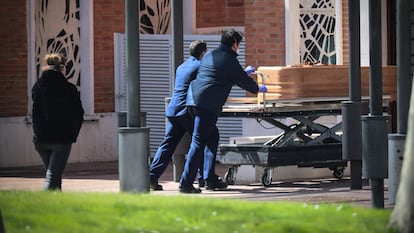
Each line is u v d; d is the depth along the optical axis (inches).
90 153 2412.6
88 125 2407.7
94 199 1373.0
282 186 1868.8
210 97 1749.5
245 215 1267.2
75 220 1234.0
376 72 1611.7
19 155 2331.4
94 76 2431.1
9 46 2337.6
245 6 2385.6
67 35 2425.0
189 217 1254.3
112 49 2449.6
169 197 1411.2
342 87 1897.1
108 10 2445.9
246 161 1855.3
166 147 1814.7
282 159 1846.7
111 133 2434.8
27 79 2357.3
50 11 2400.3
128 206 1314.0
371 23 1616.6
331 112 1889.8
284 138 1873.8
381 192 1585.9
